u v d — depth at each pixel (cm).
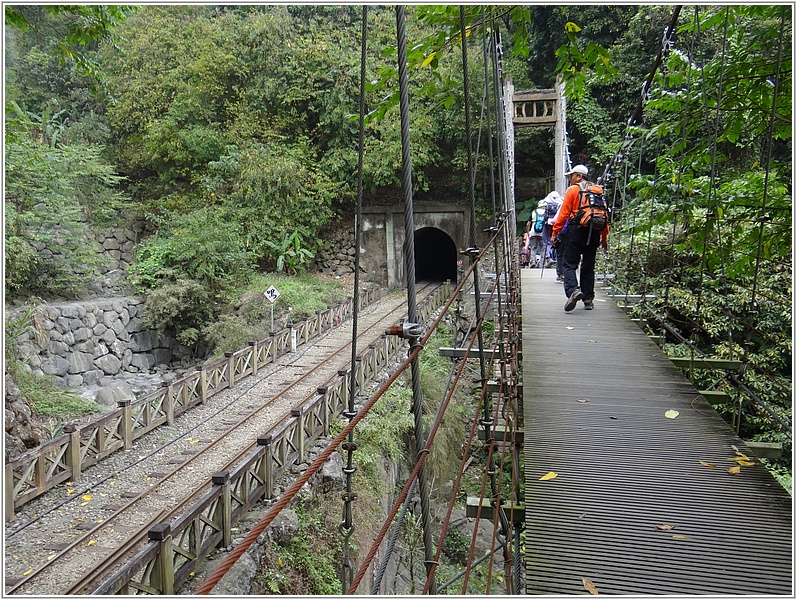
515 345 370
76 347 1304
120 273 1647
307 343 1377
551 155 2039
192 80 1947
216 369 986
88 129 1880
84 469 666
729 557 176
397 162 1969
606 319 526
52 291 1403
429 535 160
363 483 677
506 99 1463
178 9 2069
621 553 179
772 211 446
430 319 1375
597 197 544
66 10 517
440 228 2073
